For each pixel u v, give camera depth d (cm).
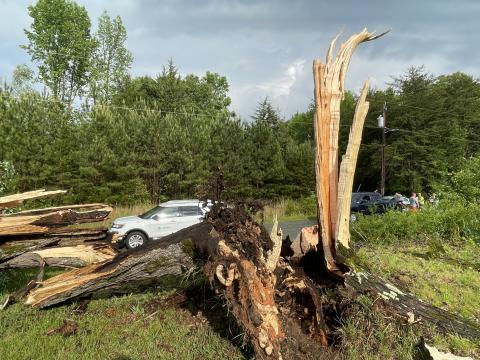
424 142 3628
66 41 3678
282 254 591
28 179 1895
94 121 2205
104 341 496
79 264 654
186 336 511
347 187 499
